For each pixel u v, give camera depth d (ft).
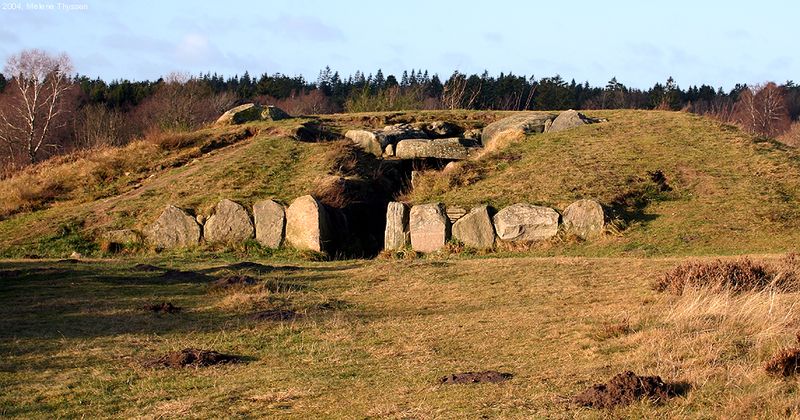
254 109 147.84
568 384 33.94
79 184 121.80
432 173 112.78
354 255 98.53
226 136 135.33
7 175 134.21
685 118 127.44
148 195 110.93
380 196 114.21
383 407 32.83
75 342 48.06
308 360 43.24
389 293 63.98
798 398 28.86
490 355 41.78
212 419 33.17
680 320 42.45
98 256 97.14
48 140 226.79
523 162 111.75
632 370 34.83
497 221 93.35
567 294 58.13
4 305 59.06
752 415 28.14
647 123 125.70
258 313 55.77
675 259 70.49
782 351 32.58
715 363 34.09
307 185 109.19
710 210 92.58
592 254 85.25
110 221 103.86
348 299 62.18
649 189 99.86
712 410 28.99
